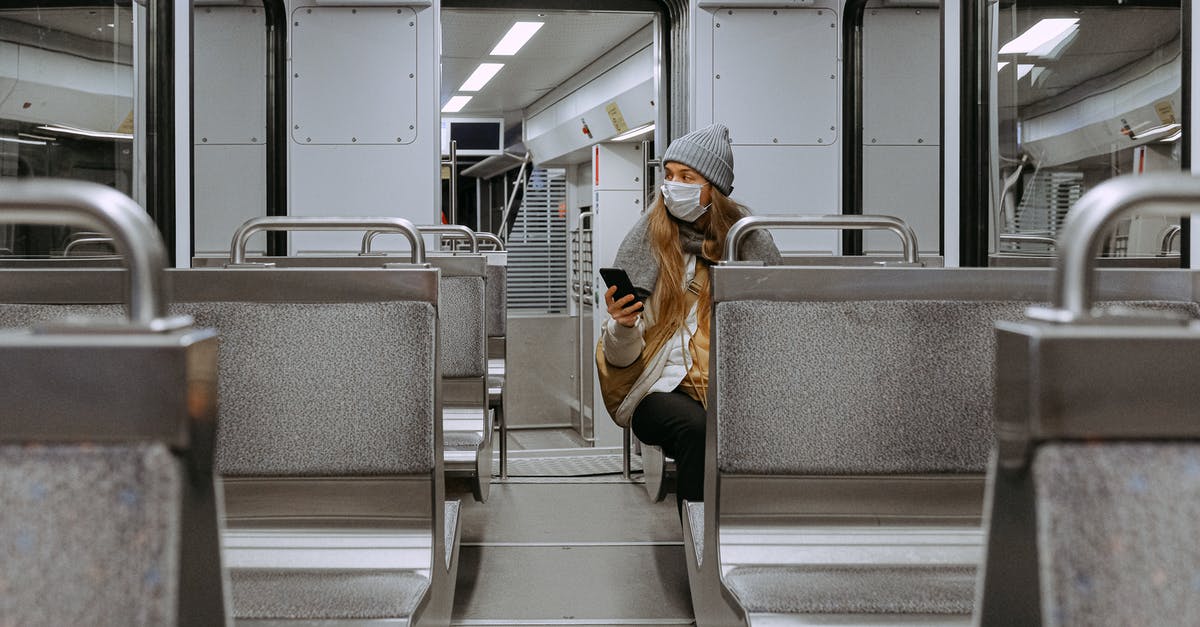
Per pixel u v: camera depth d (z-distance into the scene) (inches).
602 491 202.5
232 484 88.9
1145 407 30.6
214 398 34.5
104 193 32.4
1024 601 32.0
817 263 163.9
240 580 81.7
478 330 166.9
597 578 140.6
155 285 32.6
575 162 441.1
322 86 231.5
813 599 76.0
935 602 75.5
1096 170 131.0
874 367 87.6
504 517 178.5
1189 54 96.7
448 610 96.8
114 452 31.1
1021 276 89.3
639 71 316.8
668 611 126.0
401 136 233.8
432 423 88.6
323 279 89.4
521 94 439.5
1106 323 31.1
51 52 138.8
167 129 159.2
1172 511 29.7
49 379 31.7
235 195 226.1
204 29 223.8
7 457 31.2
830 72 236.1
